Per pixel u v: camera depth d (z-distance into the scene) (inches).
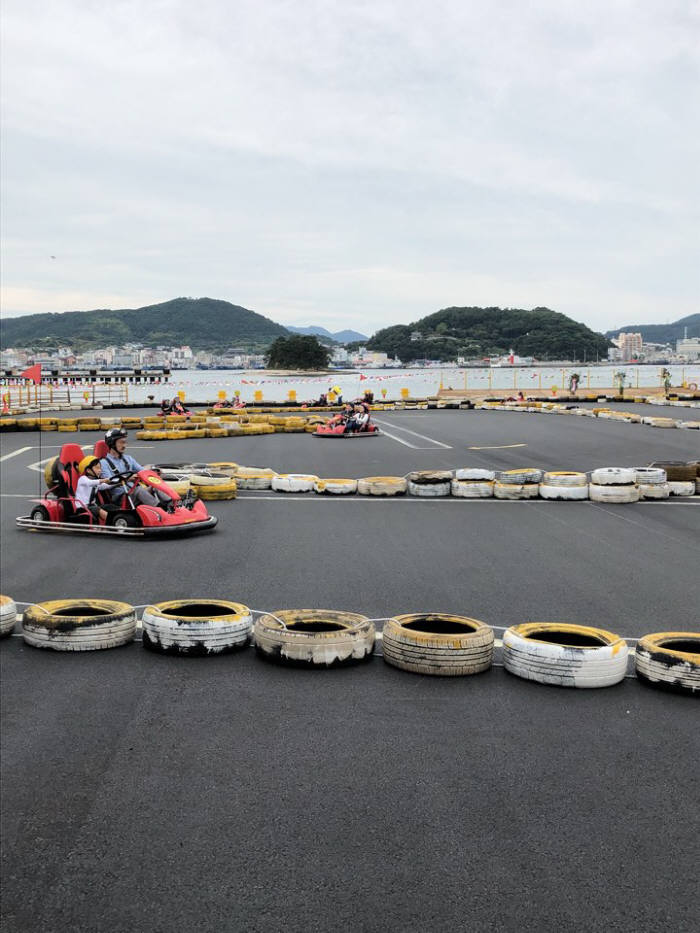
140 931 123.4
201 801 159.3
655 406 1638.8
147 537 427.5
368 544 406.9
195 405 1818.4
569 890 131.5
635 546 401.4
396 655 231.3
